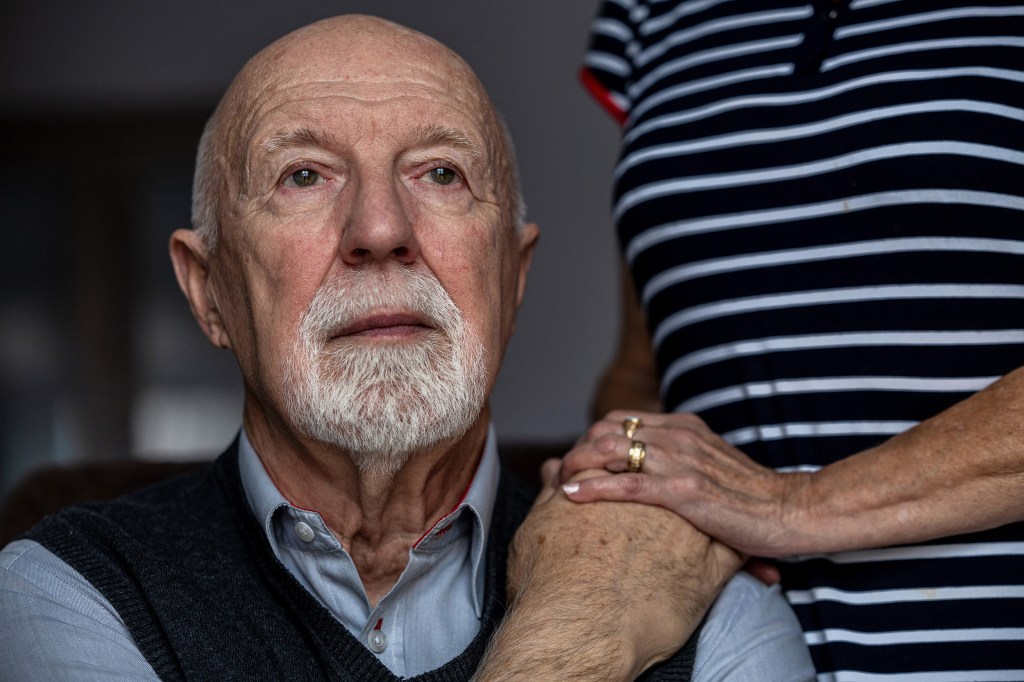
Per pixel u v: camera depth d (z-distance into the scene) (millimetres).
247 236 1235
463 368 1214
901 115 1303
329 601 1275
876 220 1311
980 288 1275
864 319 1313
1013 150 1266
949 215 1275
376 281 1192
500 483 1397
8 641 1171
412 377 1185
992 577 1242
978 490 1213
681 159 1446
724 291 1396
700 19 1525
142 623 1181
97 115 4430
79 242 4484
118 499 1357
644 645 1180
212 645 1178
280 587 1226
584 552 1238
